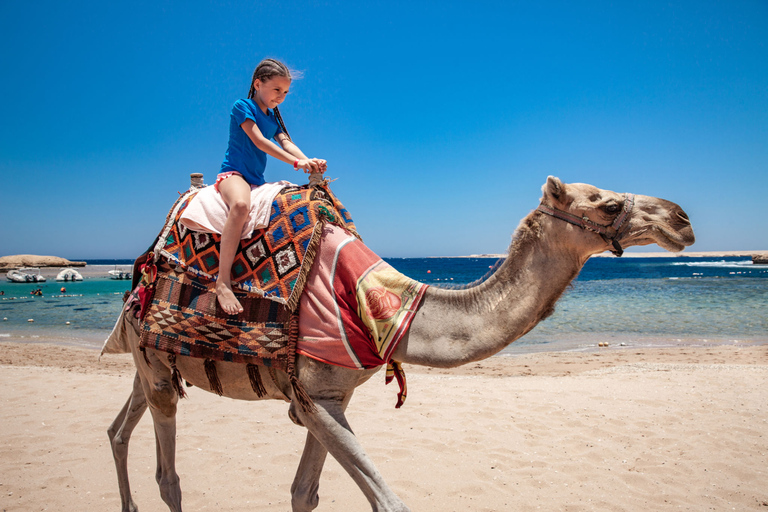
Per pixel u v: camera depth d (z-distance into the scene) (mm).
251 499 4426
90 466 5070
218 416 6836
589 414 6867
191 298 3133
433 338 2775
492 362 11383
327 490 4660
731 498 4426
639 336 15211
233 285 3033
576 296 29344
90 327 17219
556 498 4465
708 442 5742
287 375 2945
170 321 3135
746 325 16875
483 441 5871
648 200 2820
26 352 12188
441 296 2877
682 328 16578
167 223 3430
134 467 5086
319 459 3066
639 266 97625
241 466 5129
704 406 7168
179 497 3482
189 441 5840
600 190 2877
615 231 2752
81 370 9883
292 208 3104
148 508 4250
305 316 2883
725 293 28625
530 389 8305
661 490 4586
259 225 3072
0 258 62812
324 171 3320
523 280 2789
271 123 3562
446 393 8109
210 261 3139
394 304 2830
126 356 11969
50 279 46781
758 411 6902
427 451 5566
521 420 6656
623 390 8141
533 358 11867
